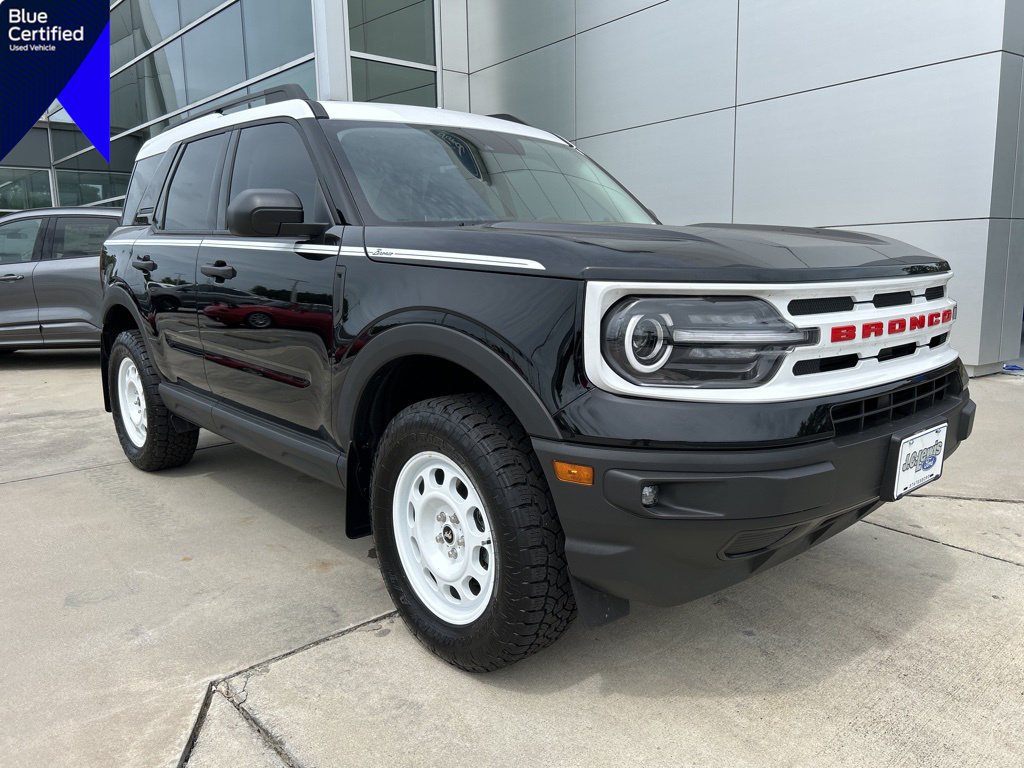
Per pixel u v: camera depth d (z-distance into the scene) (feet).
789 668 7.09
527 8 29.89
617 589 5.93
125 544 10.12
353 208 8.07
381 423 7.89
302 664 7.16
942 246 19.90
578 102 28.73
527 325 5.96
